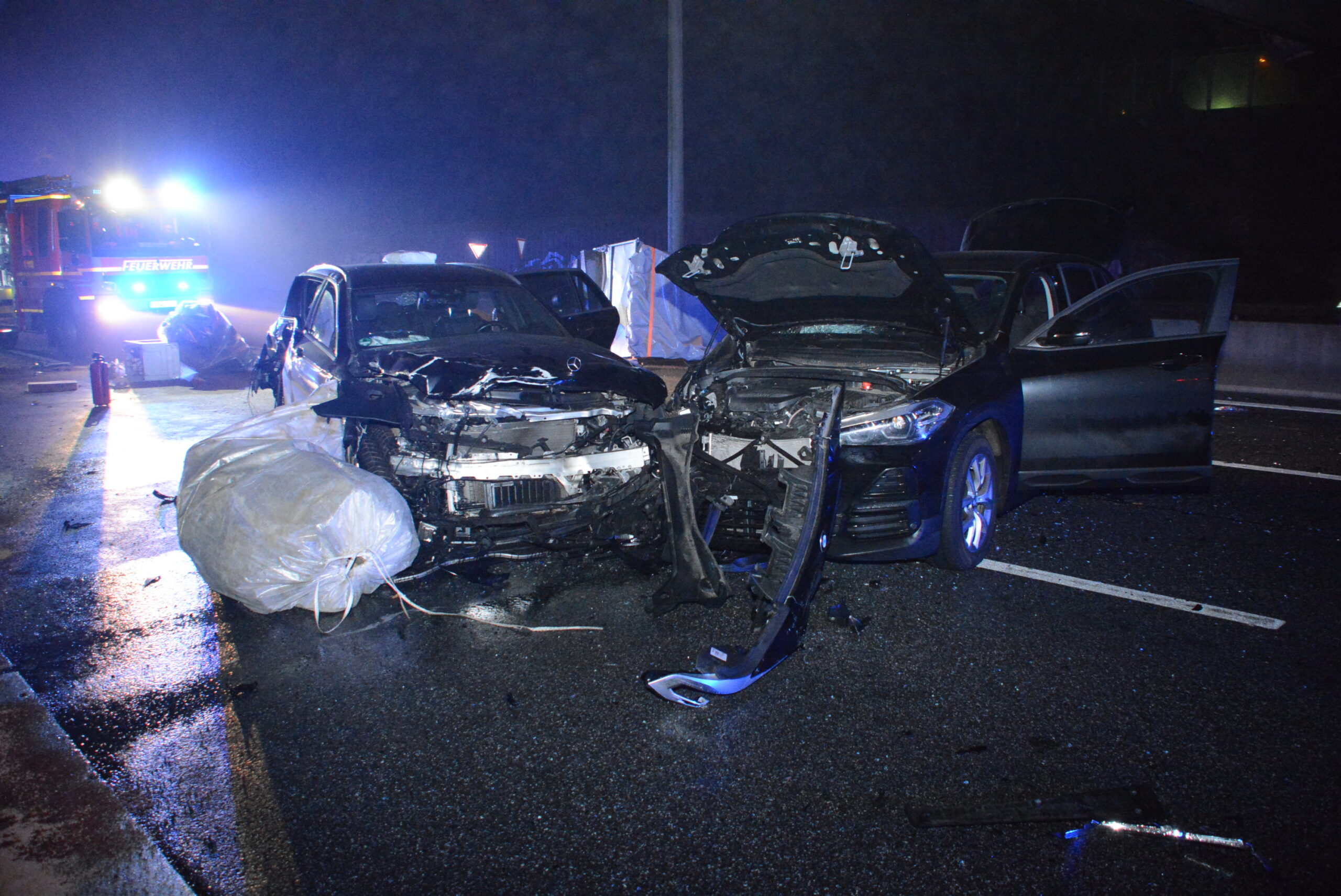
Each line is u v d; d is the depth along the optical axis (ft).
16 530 18.92
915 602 14.15
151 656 12.79
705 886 7.97
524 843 8.61
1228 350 36.24
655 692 10.62
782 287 16.22
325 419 16.58
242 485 13.91
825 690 11.39
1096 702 10.94
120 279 52.01
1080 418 16.88
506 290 22.08
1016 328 18.02
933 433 14.16
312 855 8.50
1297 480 21.13
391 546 13.87
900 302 15.53
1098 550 16.39
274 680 12.03
